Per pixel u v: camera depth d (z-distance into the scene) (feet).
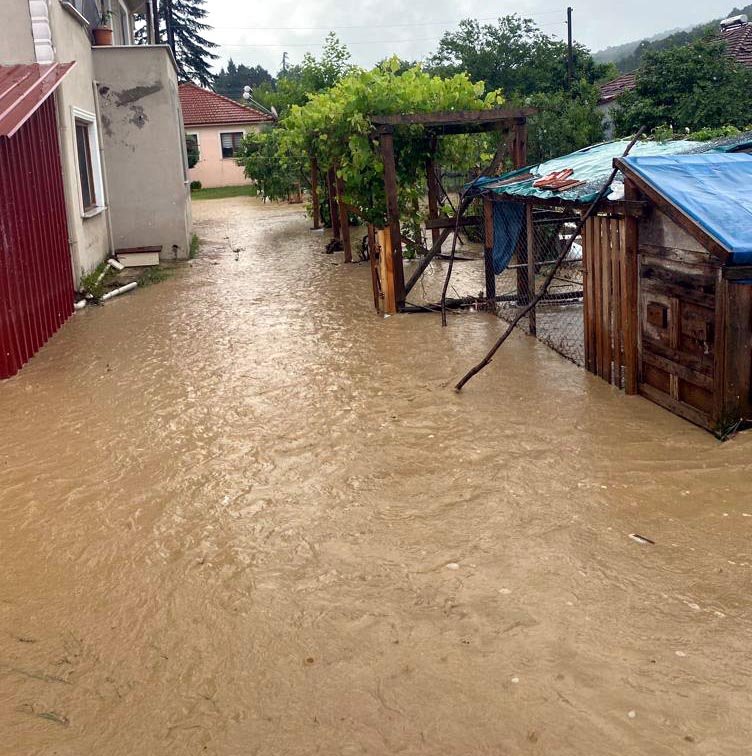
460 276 46.26
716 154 24.90
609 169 29.60
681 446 20.81
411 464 20.76
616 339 25.66
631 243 24.13
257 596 15.21
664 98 66.23
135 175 57.00
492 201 36.37
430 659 13.05
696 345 21.99
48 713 12.32
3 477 21.31
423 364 29.71
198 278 51.01
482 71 108.58
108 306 43.32
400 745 11.28
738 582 14.74
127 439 23.66
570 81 99.45
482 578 15.30
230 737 11.66
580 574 15.24
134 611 14.98
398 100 40.73
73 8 46.39
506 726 11.50
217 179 132.67
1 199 30.07
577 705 11.81
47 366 31.73
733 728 11.22
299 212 90.02
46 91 35.86
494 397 25.63
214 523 18.20
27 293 32.99
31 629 14.55
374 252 38.42
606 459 20.33
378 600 14.82
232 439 23.24
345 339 33.99
